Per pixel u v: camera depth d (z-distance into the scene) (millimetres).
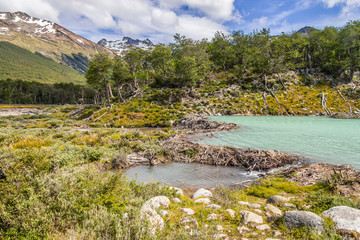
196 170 13023
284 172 11414
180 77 65938
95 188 5355
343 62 65188
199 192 8156
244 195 8211
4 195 4352
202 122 33562
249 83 67312
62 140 21312
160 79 71562
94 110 54188
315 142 19625
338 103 54125
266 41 83500
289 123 35344
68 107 83188
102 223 3777
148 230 3684
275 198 7156
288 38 82875
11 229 3586
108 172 6328
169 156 15781
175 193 8016
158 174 12352
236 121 38500
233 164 13812
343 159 13688
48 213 4129
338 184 8547
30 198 4105
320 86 62719
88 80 59250
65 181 5211
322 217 4891
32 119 53219
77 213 4477
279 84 65250
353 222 4418
